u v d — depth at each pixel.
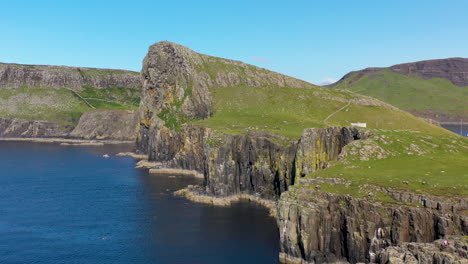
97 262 93.94
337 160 113.25
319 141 128.50
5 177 185.88
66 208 136.12
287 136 165.75
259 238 108.75
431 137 128.75
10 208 135.62
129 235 110.81
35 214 129.12
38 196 151.50
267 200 147.50
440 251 62.97
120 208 136.50
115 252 99.50
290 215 93.19
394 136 123.62
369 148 115.88
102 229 115.62
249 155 160.12
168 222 122.00
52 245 103.75
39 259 95.38
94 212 131.75
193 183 176.62
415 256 64.69
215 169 154.62
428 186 87.19
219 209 137.12
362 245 83.69
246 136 162.50
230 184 156.88
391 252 67.38
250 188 159.62
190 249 101.19
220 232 113.25
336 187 94.94
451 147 120.06
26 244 104.25
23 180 179.75
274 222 122.38
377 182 92.44
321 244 89.94
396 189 86.94
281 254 94.88
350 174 100.06
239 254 97.94
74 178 186.12
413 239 77.94
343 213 88.00
